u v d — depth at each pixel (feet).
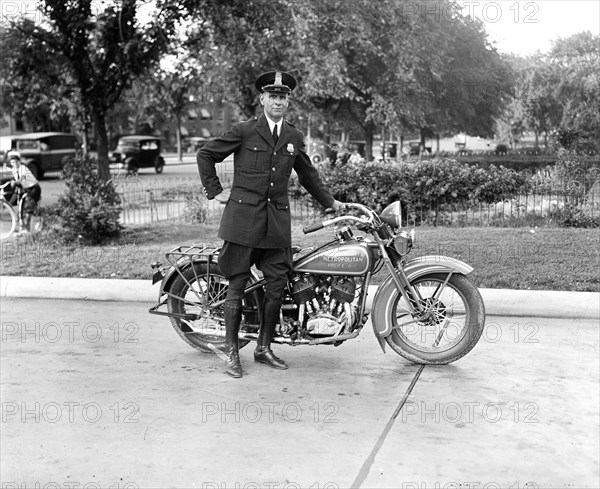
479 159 89.25
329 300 17.42
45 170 101.76
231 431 13.80
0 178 60.54
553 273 24.70
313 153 72.95
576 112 106.93
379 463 12.48
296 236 33.19
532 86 121.39
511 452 12.97
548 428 14.03
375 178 37.40
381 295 17.69
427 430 13.89
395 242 17.62
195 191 53.26
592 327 21.20
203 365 17.98
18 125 147.23
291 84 17.28
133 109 150.61
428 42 73.20
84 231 33.45
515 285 23.76
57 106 42.16
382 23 65.46
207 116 243.19
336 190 37.86
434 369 17.65
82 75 37.40
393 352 19.12
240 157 17.15
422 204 37.37
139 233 36.40
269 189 16.99
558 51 120.37
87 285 25.03
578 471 12.27
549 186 37.86
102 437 13.56
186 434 13.67
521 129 151.23
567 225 36.32
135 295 24.73
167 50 38.91
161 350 19.25
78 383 16.61
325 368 17.75
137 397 15.69
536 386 16.39
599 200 39.50
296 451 12.94
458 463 12.51
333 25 59.82
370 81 72.08
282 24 52.60
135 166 117.29
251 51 50.29
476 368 17.69
